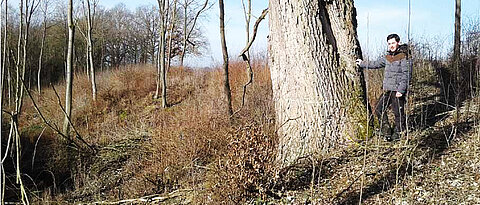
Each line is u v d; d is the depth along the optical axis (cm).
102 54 2897
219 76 1425
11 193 740
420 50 852
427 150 470
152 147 816
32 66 2717
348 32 558
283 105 561
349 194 427
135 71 1958
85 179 780
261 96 948
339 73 547
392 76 535
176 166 666
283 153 530
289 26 546
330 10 562
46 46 2819
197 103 1190
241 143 462
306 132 536
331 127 534
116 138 1059
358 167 475
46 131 1092
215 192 472
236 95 1062
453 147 477
